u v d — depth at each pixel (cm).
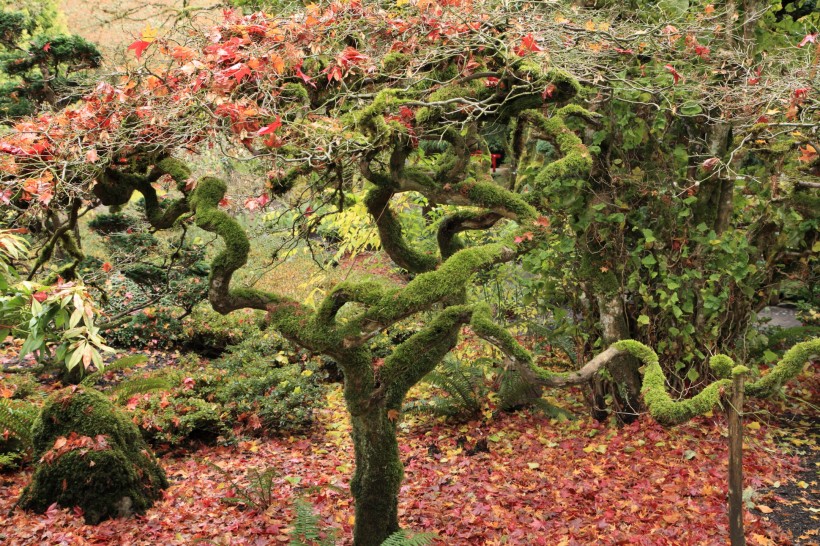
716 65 556
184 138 333
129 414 651
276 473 618
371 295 334
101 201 385
